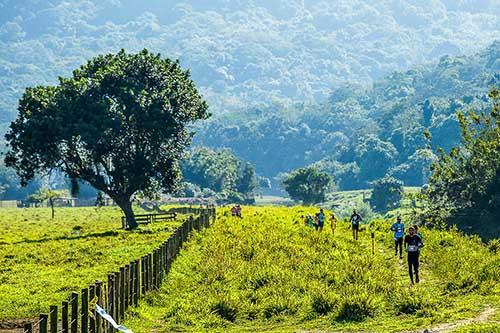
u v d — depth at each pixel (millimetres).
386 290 45438
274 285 48094
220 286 49688
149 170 110688
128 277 41562
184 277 54375
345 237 76188
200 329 39781
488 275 48375
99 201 119938
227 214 125688
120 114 107375
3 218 160250
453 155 108375
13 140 108000
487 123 111062
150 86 112375
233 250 64812
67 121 106875
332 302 42094
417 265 48875
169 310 42750
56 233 105188
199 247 70500
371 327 37719
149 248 74562
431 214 107000
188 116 113250
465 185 105875
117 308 38688
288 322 40875
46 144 107250
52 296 47656
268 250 63406
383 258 60250
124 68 111875
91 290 33781
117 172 110750
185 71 114875
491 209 103062
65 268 61562
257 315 42656
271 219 105375
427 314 39156
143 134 110250
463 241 71312
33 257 69625
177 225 108062
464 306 39781
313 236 73312
